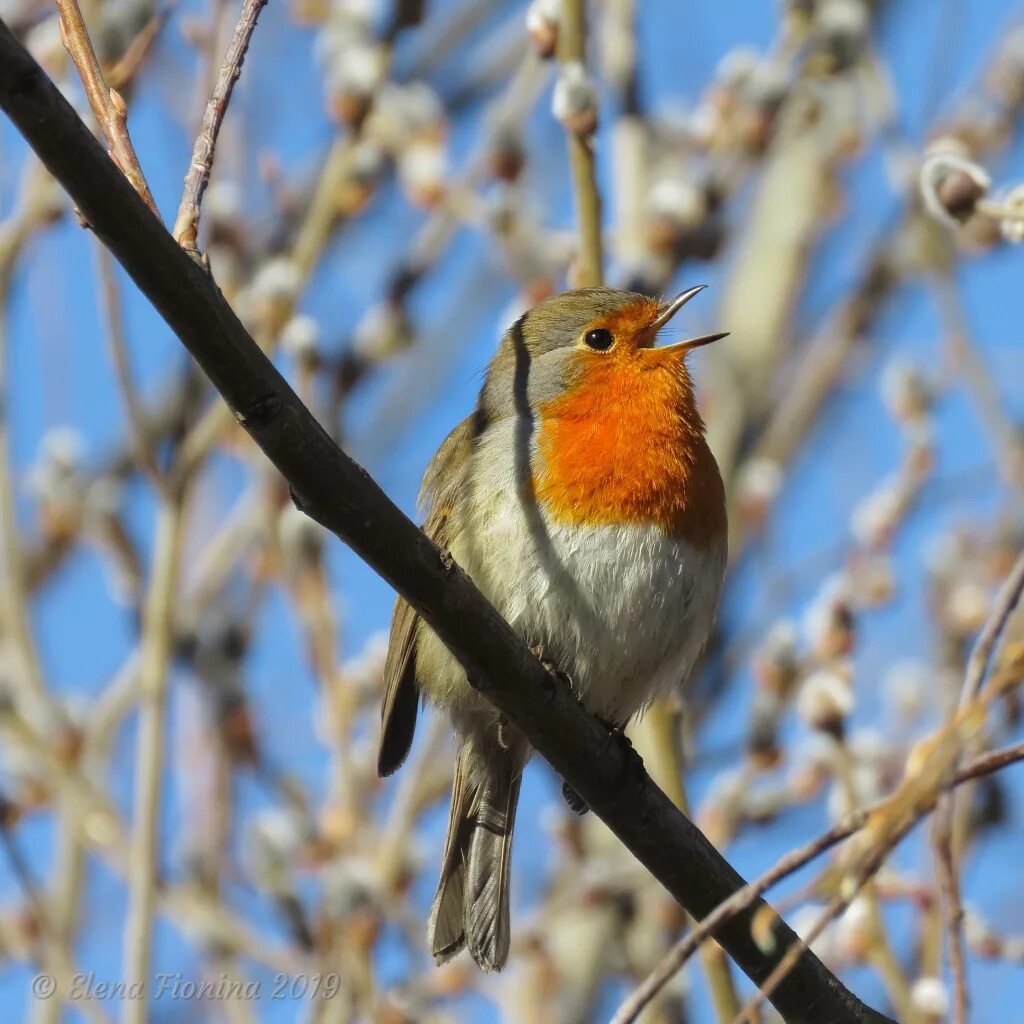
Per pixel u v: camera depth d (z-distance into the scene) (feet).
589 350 29.71
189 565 39.70
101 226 18.45
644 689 29.25
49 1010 31.94
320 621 35.37
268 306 35.14
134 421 33.14
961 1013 16.83
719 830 34.78
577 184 31.22
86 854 35.35
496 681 23.13
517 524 28.09
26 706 36.32
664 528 28.35
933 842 17.52
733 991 26.45
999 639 18.40
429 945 29.76
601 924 36.91
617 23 40.50
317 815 38.17
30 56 17.57
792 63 39.78
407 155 37.83
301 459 20.22
